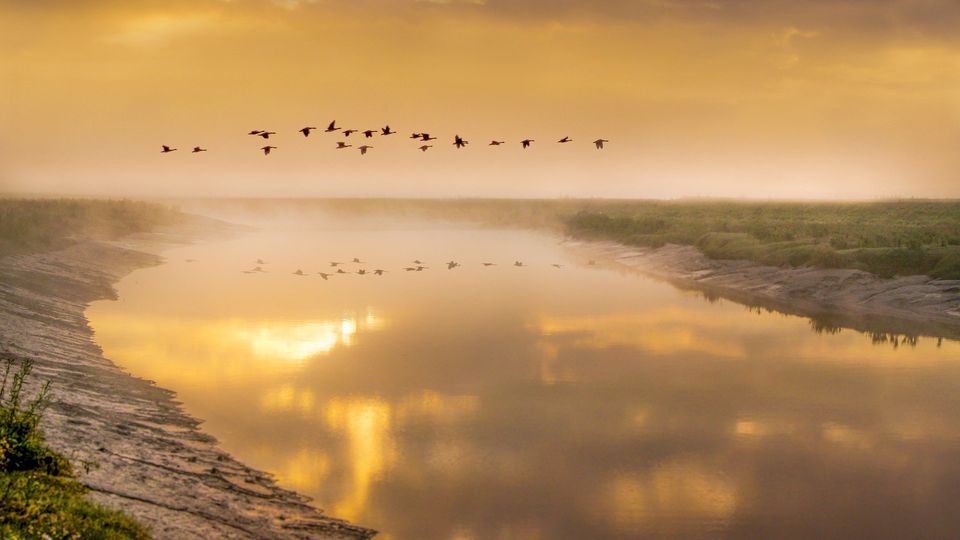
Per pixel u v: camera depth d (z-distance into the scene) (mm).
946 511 22625
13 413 19859
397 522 21141
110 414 26984
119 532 16422
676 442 27781
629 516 22000
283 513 20969
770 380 35938
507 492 23328
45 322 40812
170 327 45688
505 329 47219
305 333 45156
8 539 14336
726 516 22109
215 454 24953
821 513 22406
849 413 31281
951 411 31656
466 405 31500
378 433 27922
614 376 36250
